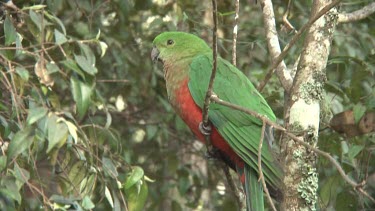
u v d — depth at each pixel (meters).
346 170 11.11
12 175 8.23
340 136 11.03
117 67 13.24
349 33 13.21
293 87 8.14
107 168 9.23
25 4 10.54
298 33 7.88
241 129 9.15
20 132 7.99
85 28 12.66
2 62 8.67
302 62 8.18
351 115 10.48
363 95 11.56
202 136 9.65
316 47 8.18
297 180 7.80
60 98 12.55
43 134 8.14
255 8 13.91
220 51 13.50
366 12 9.32
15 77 8.59
